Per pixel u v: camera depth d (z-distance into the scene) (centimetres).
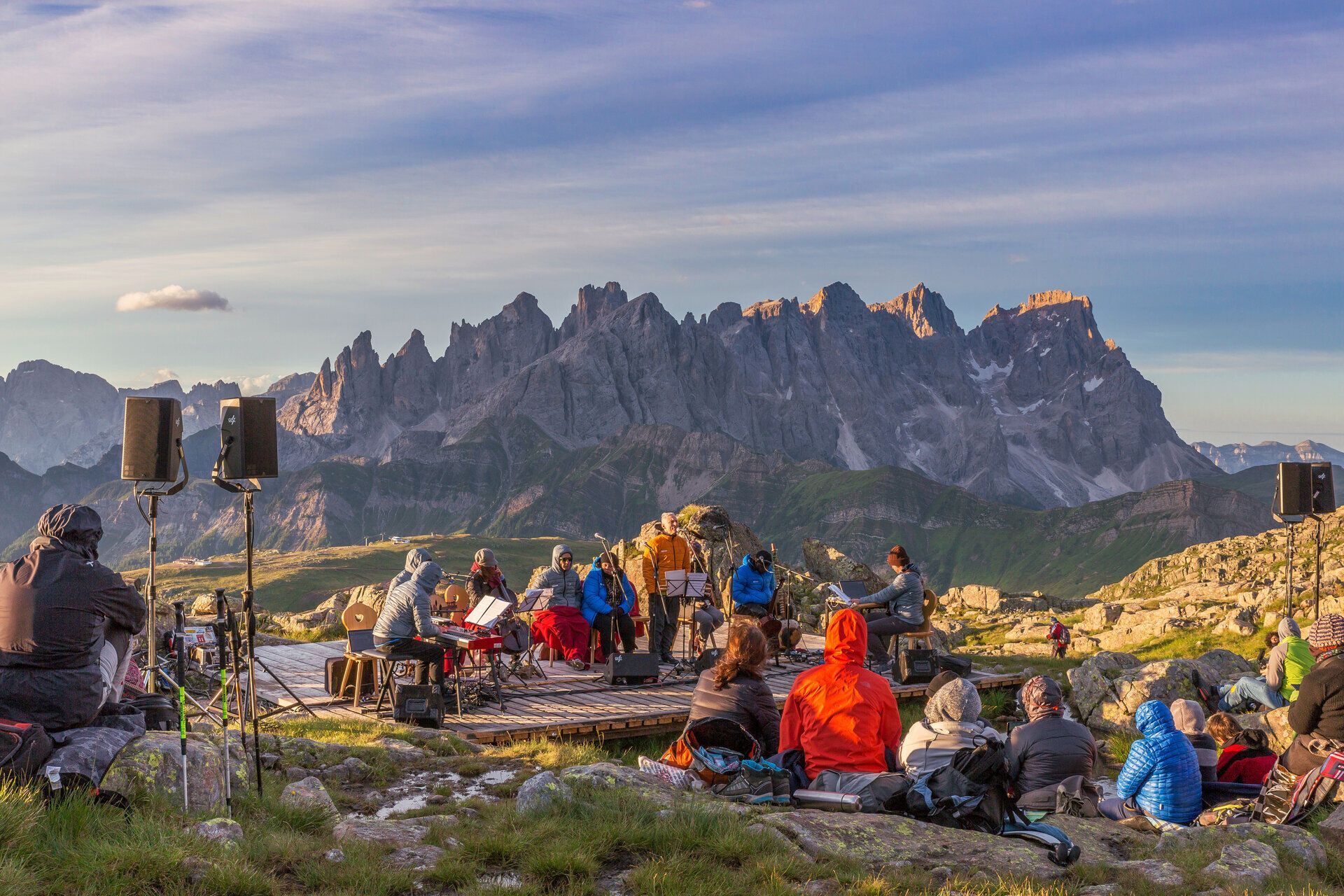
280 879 615
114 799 671
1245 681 1664
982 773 817
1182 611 3644
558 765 1072
